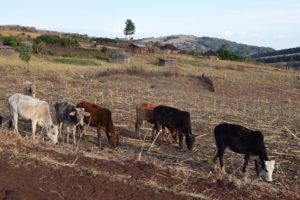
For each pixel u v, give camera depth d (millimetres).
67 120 11539
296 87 39969
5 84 23766
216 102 24016
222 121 16766
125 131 14031
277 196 7918
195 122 16156
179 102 22281
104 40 103438
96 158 9500
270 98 31141
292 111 22422
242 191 7965
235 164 10602
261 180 9195
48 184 7332
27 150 9312
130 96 23047
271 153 11867
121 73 38062
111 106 18719
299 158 11453
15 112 11141
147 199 7059
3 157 8469
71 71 37812
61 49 75062
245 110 21031
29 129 12984
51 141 11500
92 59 62469
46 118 11195
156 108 12609
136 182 7848
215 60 82500
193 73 47406
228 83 37906
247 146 9211
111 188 7395
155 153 11406
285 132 15367
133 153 11211
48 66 42312
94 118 11469
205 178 8766
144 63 62281
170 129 12500
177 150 12109
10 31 108562
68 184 7430
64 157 9125
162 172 8727
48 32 124062
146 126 15164
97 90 24766
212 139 13500
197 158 11117
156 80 35719
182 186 7926
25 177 7523
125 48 89375
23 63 43875
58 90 23062
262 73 58844
